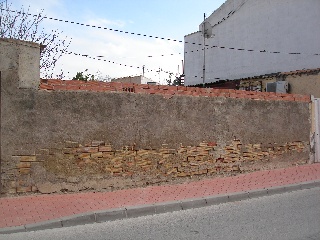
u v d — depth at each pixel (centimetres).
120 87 767
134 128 782
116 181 761
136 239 493
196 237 500
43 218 555
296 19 1852
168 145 835
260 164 1025
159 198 695
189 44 2541
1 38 650
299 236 500
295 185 854
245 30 2116
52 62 1769
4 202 636
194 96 881
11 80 661
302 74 1622
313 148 1166
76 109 714
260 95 1026
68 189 711
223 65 2256
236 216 618
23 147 671
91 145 730
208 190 775
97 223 576
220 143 930
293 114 1112
